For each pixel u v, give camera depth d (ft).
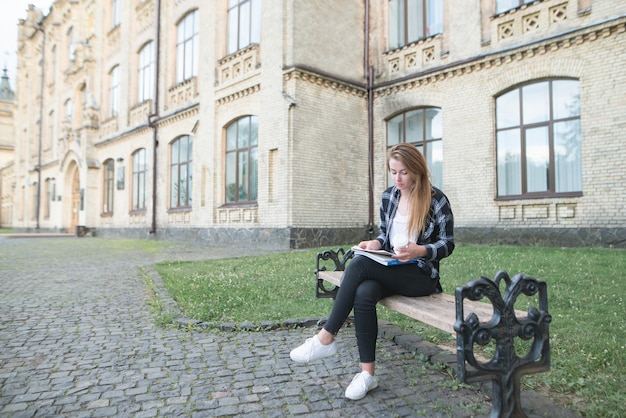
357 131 43.55
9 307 15.42
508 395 6.10
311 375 9.00
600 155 28.99
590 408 6.97
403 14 42.80
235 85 44.80
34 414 7.29
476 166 35.86
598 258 21.54
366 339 7.97
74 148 81.66
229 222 45.11
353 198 42.68
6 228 144.36
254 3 43.80
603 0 29.07
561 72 31.17
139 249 41.11
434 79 38.91
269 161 39.99
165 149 57.57
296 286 17.93
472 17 36.55
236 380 8.73
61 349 10.73
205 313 13.65
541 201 31.78
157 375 9.01
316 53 40.37
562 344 9.99
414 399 7.80
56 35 97.19
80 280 21.59
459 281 17.74
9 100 169.58
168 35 58.08
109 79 76.23
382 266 8.21
